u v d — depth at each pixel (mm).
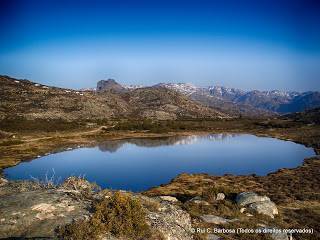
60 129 138250
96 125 157500
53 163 79688
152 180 62250
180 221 17578
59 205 15297
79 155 91812
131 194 20609
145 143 116375
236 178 59156
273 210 25281
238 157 87312
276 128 156875
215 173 68125
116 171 70250
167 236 14672
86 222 13547
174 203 24109
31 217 13930
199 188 50094
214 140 124562
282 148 103188
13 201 15539
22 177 63344
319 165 71000
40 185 19469
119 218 14156
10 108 181500
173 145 111438
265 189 45781
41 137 119312
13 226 13211
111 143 115562
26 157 86188
